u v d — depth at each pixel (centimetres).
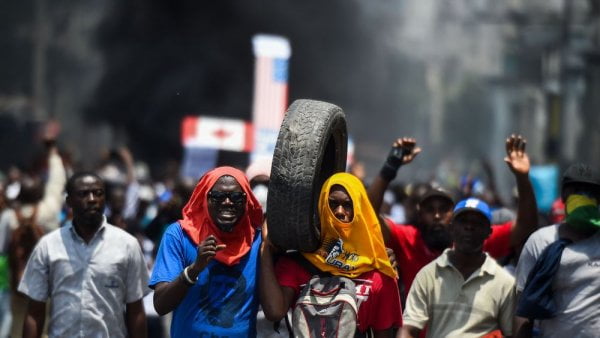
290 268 1297
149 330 2211
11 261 2123
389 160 1565
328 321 1255
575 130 7356
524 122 15075
